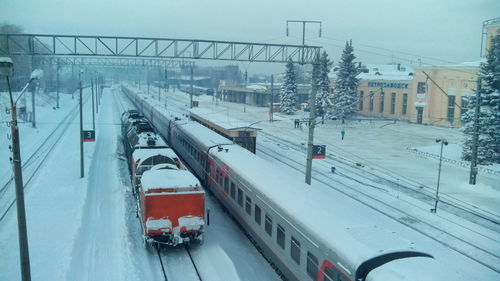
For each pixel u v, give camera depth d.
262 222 15.14
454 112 59.19
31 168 30.52
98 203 21.67
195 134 27.52
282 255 13.41
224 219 19.78
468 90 56.34
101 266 14.13
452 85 59.19
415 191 26.91
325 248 10.63
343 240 10.34
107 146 40.88
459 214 22.25
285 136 52.25
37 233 16.94
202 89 136.12
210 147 23.36
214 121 33.44
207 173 23.62
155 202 15.13
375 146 46.00
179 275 13.75
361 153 41.44
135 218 19.23
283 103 79.19
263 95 94.19
